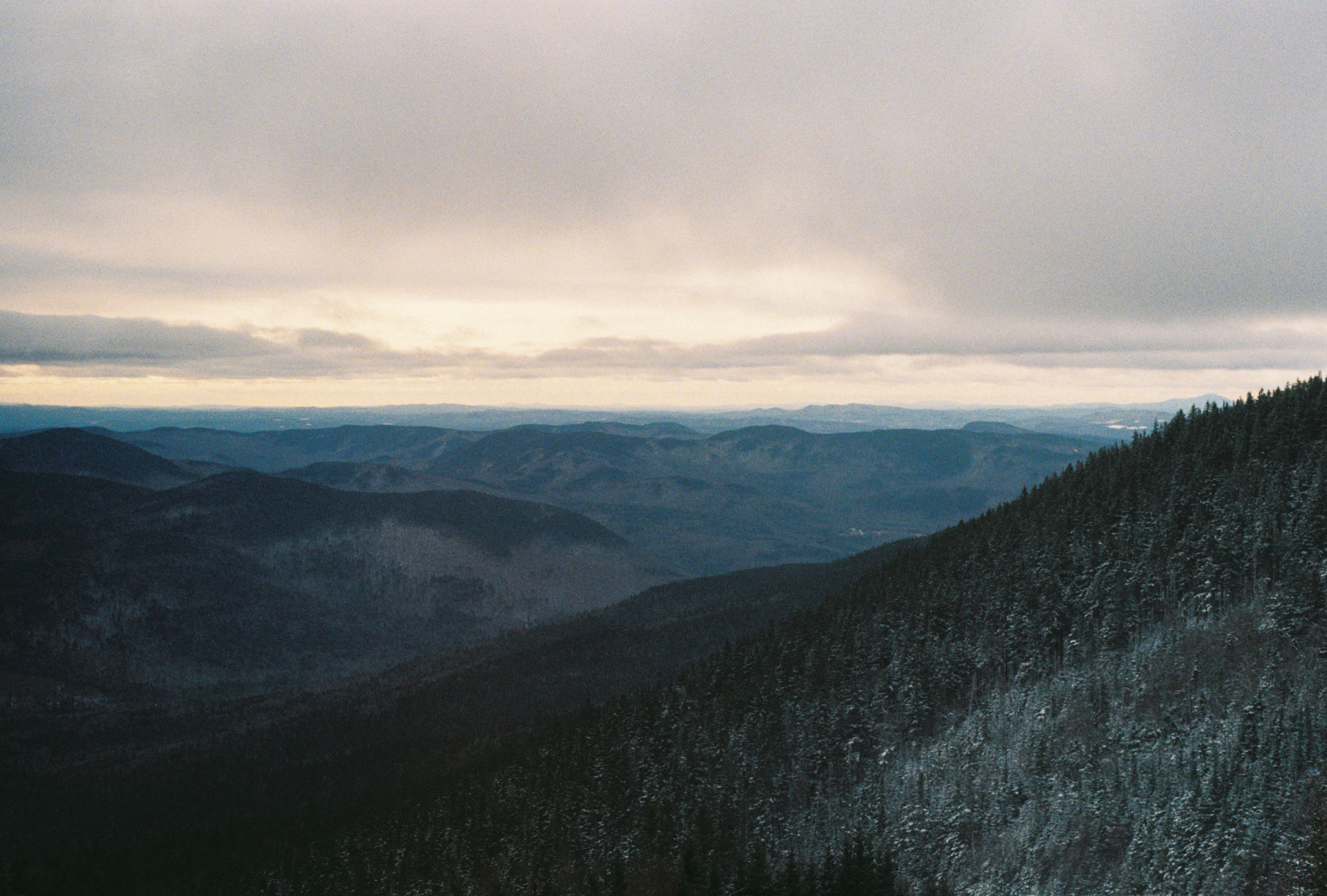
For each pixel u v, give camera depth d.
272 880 138.75
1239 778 98.38
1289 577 118.81
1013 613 139.38
